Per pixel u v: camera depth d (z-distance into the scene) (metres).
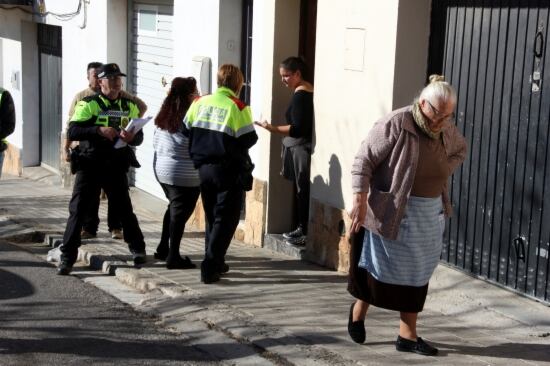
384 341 7.16
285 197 11.03
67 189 17.45
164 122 9.41
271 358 6.97
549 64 7.45
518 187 7.83
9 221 13.19
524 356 6.76
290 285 9.16
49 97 19.12
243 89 11.94
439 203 6.59
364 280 6.80
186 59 12.84
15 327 7.88
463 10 8.33
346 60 9.34
